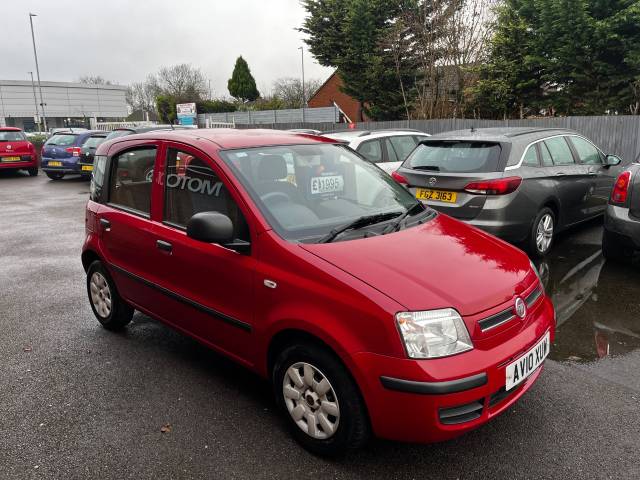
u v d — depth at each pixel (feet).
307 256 9.29
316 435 9.34
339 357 8.63
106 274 14.83
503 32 58.54
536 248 20.26
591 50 50.44
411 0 68.39
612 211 18.69
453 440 9.76
